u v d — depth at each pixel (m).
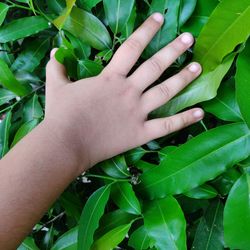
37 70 0.30
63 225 0.32
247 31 0.20
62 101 0.23
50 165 0.21
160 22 0.24
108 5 0.25
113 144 0.23
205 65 0.22
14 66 0.29
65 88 0.24
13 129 0.30
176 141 0.27
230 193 0.22
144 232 0.25
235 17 0.20
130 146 0.24
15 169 0.21
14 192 0.21
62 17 0.23
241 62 0.21
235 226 0.21
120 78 0.24
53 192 0.21
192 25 0.24
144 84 0.24
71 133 0.22
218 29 0.21
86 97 0.23
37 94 0.29
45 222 0.32
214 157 0.22
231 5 0.20
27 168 0.21
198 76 0.23
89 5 0.26
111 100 0.23
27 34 0.27
